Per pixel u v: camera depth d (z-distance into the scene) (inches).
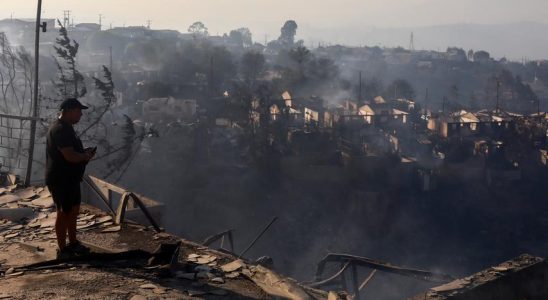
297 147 3120.1
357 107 4018.2
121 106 3270.2
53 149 268.1
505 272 319.6
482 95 7618.1
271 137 3184.1
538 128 3666.3
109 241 317.4
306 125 3452.3
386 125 3560.5
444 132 3587.6
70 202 277.3
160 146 2608.3
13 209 365.4
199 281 260.8
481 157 3169.3
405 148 3157.0
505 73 7003.0
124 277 256.8
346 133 3289.9
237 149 3120.1
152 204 400.5
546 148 3533.5
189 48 6471.5
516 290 315.9
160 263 277.7
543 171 3324.3
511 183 3169.3
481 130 3636.8
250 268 279.9
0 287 240.8
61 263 276.7
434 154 3233.3
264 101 3157.0
